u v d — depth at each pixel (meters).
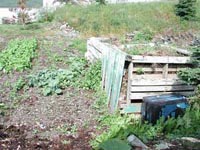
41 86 4.23
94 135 3.11
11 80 4.49
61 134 3.19
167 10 7.80
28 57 5.03
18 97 4.00
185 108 3.15
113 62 3.72
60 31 6.82
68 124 3.40
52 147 2.85
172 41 6.30
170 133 2.80
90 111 3.67
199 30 7.08
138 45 4.17
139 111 3.51
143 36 5.95
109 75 3.80
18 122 3.46
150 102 3.21
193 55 3.27
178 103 3.19
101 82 4.09
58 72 4.41
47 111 3.69
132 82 3.49
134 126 2.93
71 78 4.30
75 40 6.16
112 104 3.61
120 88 3.50
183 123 2.87
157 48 4.04
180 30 7.02
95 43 4.60
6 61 4.93
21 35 6.44
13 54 5.14
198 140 2.61
